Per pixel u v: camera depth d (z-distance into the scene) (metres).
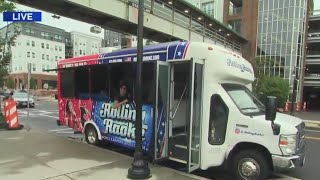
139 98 6.59
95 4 17.95
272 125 6.50
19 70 91.56
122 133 8.87
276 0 49.06
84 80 10.25
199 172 7.86
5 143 9.65
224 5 54.56
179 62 7.54
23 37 90.94
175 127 7.58
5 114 12.60
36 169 7.01
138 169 6.54
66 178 6.45
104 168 7.14
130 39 40.06
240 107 7.05
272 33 49.44
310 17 53.28
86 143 9.80
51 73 96.88
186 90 7.39
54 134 11.33
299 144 6.74
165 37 26.75
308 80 52.97
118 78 8.99
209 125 7.10
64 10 18.38
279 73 47.94
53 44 101.88
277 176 7.71
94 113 9.83
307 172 8.19
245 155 6.79
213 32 38.41
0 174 6.63
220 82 7.25
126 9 20.17
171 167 7.94
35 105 33.09
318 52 53.03
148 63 8.09
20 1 17.03
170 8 27.20
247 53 51.25
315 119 30.33
